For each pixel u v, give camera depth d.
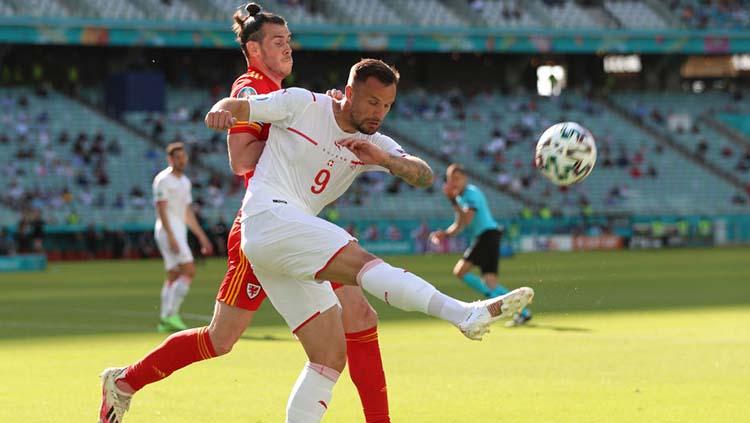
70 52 196.38
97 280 109.88
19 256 136.88
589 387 37.62
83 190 170.50
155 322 64.81
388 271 23.77
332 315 25.91
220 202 175.75
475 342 51.56
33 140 176.75
